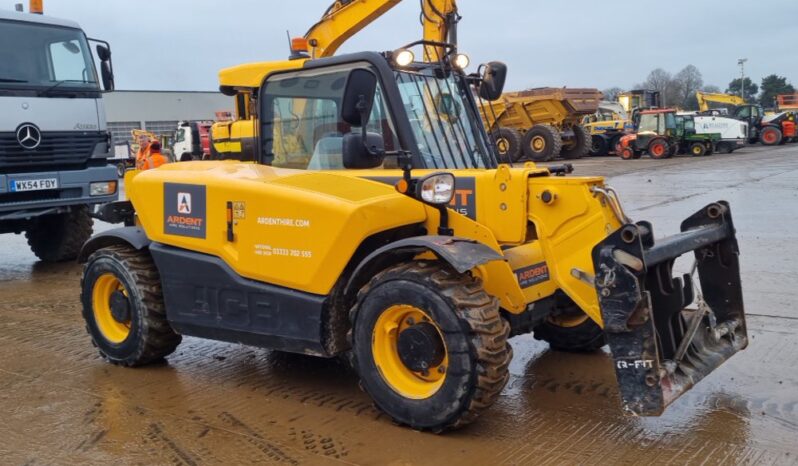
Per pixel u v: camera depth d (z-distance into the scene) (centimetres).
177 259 457
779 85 8531
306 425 389
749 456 340
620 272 330
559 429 376
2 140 801
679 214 1177
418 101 457
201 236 444
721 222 430
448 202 389
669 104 8062
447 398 352
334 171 457
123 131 4909
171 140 2902
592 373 464
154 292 479
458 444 359
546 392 431
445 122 475
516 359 496
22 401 434
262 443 368
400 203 390
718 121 2977
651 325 328
